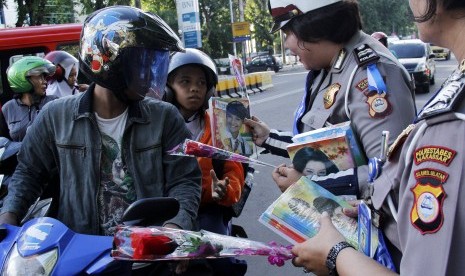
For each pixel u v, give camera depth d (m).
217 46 36.88
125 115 2.06
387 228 1.34
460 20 1.12
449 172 1.05
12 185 2.08
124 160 2.04
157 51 1.96
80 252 1.65
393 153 1.29
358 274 1.20
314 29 1.99
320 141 1.87
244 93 2.62
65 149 2.04
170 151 1.98
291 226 1.55
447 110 1.07
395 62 1.94
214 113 2.43
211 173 2.62
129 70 1.91
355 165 1.86
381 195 1.32
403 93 1.88
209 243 1.43
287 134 2.51
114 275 1.67
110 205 2.04
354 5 2.01
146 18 1.95
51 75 5.02
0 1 15.32
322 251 1.30
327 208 1.60
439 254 1.03
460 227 1.03
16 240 1.67
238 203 2.81
